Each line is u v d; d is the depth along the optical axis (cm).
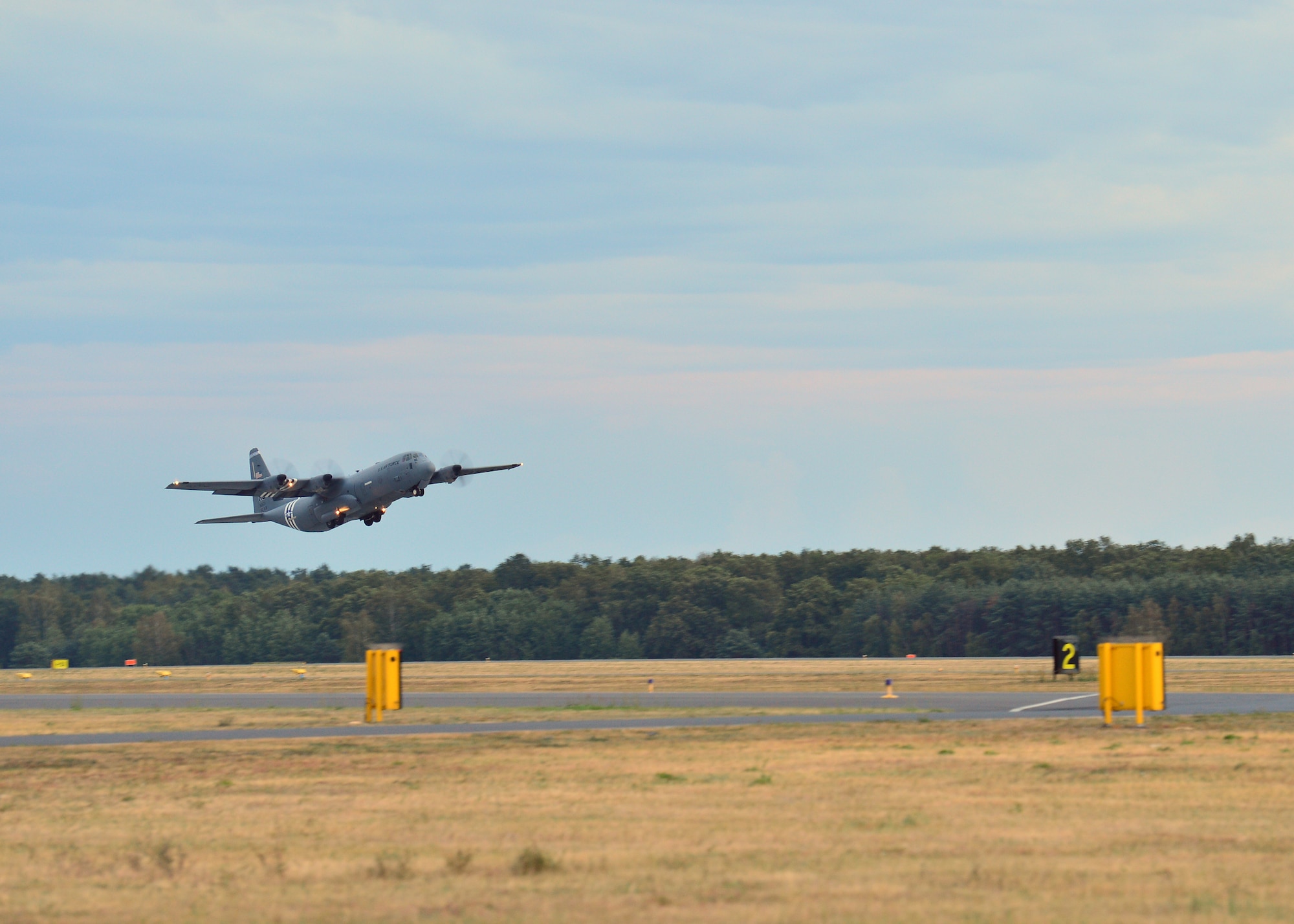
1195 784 8531
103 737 13412
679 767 9894
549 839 6806
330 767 10369
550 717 15325
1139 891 5312
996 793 8262
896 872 5750
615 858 6212
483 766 10212
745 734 12619
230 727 14525
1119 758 10012
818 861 6044
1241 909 4978
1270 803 7731
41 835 7269
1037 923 4788
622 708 16975
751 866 5944
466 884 5662
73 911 5288
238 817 7806
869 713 15125
